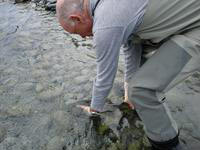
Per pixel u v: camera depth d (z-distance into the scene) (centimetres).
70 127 221
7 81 271
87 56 308
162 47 163
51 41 339
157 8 151
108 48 154
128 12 148
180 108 229
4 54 314
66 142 209
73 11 158
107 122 224
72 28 166
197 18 155
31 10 423
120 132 215
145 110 168
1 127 222
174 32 159
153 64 162
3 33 356
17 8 429
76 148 205
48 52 317
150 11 151
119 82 263
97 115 229
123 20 148
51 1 437
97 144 208
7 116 232
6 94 255
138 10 150
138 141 208
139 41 182
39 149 204
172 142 179
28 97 251
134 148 203
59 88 261
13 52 317
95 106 190
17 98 250
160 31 159
